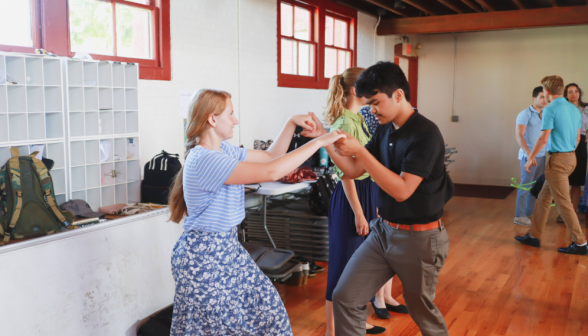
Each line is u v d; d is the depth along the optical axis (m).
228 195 2.01
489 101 9.03
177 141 4.39
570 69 8.39
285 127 2.44
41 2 3.24
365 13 7.60
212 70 4.75
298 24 6.21
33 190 2.67
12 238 2.60
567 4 7.21
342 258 2.83
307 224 4.59
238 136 5.18
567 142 4.74
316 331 3.17
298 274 4.00
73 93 3.17
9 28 3.08
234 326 2.05
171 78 4.29
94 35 3.68
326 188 3.79
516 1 6.61
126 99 3.53
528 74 8.70
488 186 9.00
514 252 4.91
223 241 2.01
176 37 4.31
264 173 1.89
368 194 2.86
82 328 2.58
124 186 3.49
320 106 6.68
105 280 2.71
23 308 2.29
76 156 3.21
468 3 6.68
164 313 2.99
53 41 3.31
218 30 4.80
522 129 5.79
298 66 6.27
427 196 2.08
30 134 2.91
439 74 9.36
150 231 3.00
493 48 8.90
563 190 4.79
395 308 3.45
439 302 3.63
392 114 2.13
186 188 1.97
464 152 9.30
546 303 3.60
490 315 3.40
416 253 2.11
